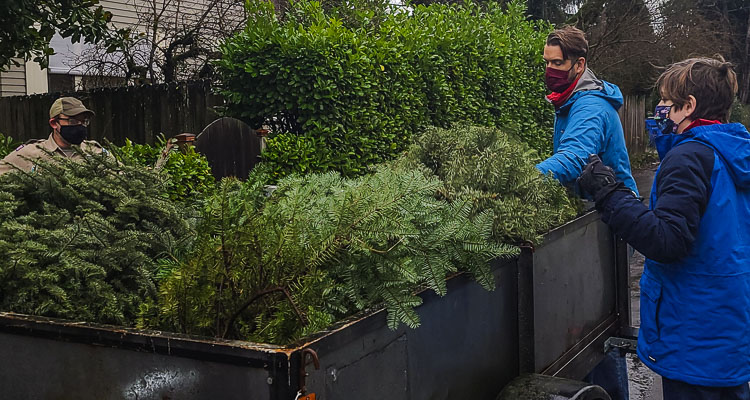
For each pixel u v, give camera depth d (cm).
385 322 161
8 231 198
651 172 1641
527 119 895
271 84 610
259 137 604
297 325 164
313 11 716
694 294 211
